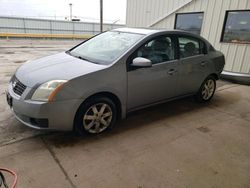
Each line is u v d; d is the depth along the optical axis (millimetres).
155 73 3182
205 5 6621
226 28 6316
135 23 9195
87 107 2646
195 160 2490
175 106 4121
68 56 3264
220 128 3316
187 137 2988
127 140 2816
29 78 2564
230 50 6305
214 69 4219
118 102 2947
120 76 2805
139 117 3533
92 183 2057
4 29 25438
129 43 3076
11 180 2023
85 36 25766
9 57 9555
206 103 4375
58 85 2412
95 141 2742
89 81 2566
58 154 2443
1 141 2619
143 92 3141
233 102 4520
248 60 5965
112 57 2918
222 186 2113
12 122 3080
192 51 3783
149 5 8359
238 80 6074
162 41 3295
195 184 2121
